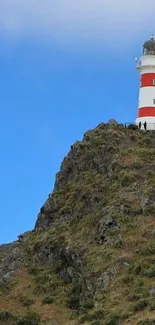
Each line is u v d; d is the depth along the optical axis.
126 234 61.09
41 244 73.94
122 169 73.88
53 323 54.44
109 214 65.19
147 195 65.50
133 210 64.62
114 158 77.38
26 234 86.12
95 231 65.94
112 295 51.97
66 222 74.62
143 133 86.62
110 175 74.88
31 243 76.75
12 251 75.62
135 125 88.25
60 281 65.06
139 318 44.91
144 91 92.94
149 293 49.00
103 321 47.78
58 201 80.19
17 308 60.97
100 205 70.25
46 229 78.19
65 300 60.22
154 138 84.69
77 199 76.94
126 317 46.50
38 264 71.31
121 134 83.88
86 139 87.00
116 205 66.44
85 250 63.50
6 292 65.19
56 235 72.62
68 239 68.69
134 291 50.72
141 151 77.81
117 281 53.69
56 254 69.50
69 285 63.00
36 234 79.12
